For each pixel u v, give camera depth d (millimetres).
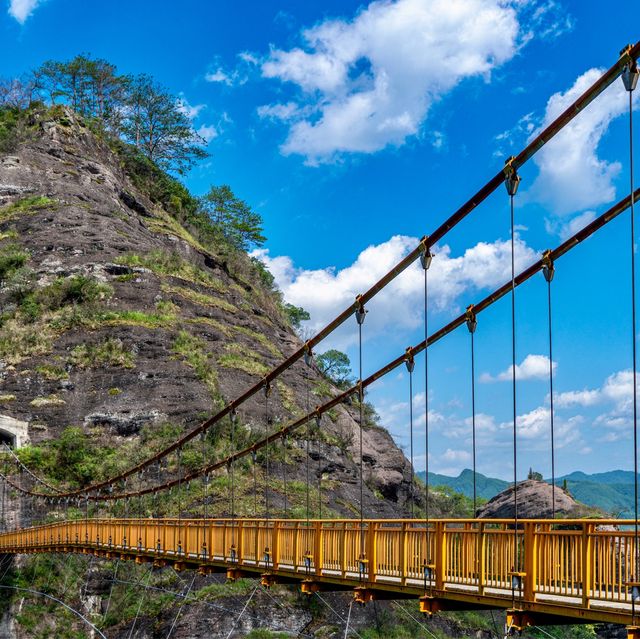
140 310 108625
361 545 25984
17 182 130625
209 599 58344
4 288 108000
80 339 100250
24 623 63344
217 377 98812
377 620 56281
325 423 98500
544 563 19453
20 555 68062
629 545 18062
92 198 131625
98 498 62125
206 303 115875
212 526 36812
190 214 158250
